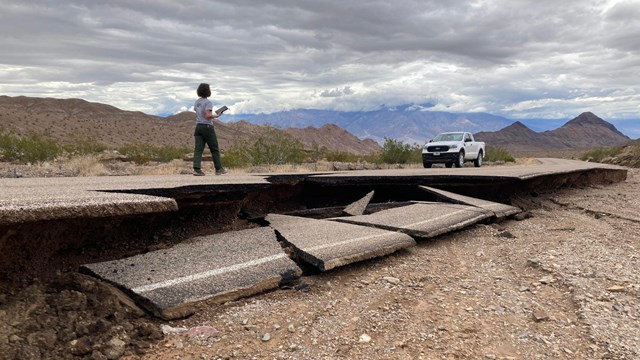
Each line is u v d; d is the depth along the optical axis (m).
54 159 20.80
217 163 11.38
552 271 5.79
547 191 13.78
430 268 6.11
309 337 4.12
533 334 4.19
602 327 4.24
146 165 20.75
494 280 5.66
